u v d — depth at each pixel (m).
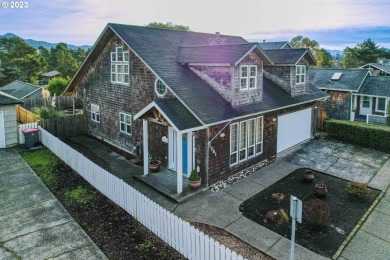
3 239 8.03
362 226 8.90
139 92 14.53
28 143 16.23
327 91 24.25
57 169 13.23
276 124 15.06
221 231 8.62
